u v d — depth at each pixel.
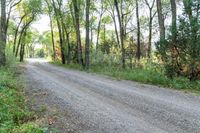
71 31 50.78
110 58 38.47
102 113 9.70
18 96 12.72
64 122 8.63
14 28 59.03
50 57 78.00
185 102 11.66
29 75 24.05
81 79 21.36
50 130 7.78
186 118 8.88
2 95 11.73
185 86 16.45
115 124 8.30
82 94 13.83
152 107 10.60
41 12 52.38
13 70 26.55
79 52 37.62
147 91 15.01
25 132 7.35
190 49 17.20
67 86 16.94
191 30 17.08
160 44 18.72
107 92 14.51
